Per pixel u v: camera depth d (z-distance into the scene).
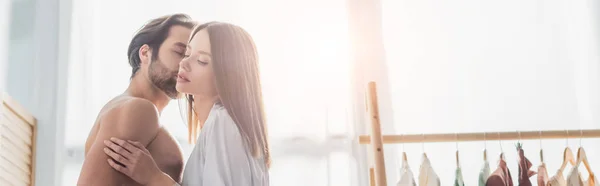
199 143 2.03
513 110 2.14
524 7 2.23
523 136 1.97
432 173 1.94
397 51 2.18
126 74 2.08
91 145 2.01
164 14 2.13
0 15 2.07
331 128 2.07
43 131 2.02
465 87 2.16
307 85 2.11
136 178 1.98
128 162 1.99
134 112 2.03
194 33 2.12
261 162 2.03
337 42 2.17
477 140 1.96
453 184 2.08
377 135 1.80
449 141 1.97
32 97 2.05
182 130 2.03
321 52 2.15
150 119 2.03
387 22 2.21
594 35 2.18
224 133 2.04
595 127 2.11
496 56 2.18
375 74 2.16
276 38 2.15
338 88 2.12
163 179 1.99
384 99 2.14
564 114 2.13
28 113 1.97
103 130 2.02
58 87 2.06
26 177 1.96
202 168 2.01
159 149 2.01
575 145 2.11
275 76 2.11
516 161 2.09
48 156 2.00
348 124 2.08
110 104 2.04
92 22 2.12
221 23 2.14
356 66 2.14
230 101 2.06
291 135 2.06
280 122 2.07
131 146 2.00
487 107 2.14
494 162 2.10
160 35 2.11
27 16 2.13
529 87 2.16
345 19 2.19
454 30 2.21
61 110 2.04
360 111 2.09
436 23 2.21
